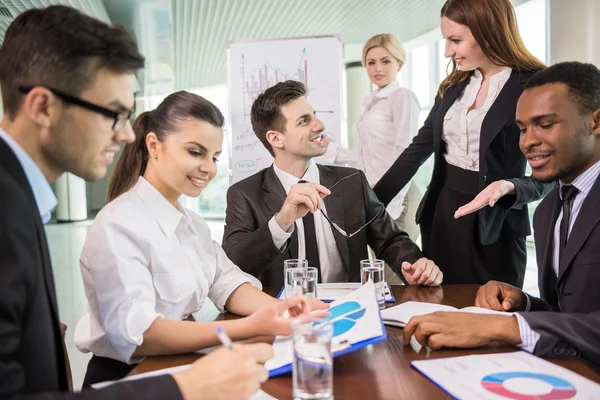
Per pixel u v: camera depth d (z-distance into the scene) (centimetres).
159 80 752
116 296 112
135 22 604
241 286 145
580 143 128
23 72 78
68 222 1115
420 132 233
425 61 695
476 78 203
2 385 65
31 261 70
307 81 308
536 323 101
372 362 98
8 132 81
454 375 89
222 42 789
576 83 126
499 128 190
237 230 195
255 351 86
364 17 630
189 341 108
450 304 141
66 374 81
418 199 345
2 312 66
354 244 199
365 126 357
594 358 97
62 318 389
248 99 308
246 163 307
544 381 85
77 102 80
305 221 199
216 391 71
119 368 120
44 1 484
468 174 203
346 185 205
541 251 144
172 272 125
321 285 168
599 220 122
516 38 190
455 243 208
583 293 123
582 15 315
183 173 129
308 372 80
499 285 140
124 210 122
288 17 638
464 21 189
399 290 161
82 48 78
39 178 81
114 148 89
